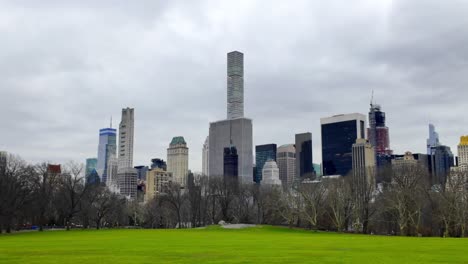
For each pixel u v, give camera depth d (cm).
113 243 7862
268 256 5231
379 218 15400
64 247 6788
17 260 4800
